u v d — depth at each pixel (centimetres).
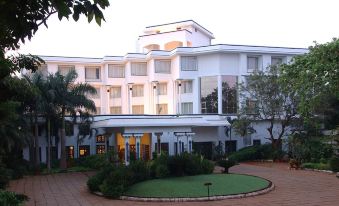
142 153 3722
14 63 1056
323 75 2391
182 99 4141
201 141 3819
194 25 4859
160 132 3238
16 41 476
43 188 2208
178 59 4041
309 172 2692
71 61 4344
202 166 2455
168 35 4781
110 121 3092
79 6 399
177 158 2319
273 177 2447
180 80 4097
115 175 1928
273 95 3425
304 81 2516
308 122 3059
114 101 4550
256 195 1847
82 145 3581
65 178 2634
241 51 3959
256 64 4078
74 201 1812
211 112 3975
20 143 2573
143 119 3186
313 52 2473
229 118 3788
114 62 4450
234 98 3953
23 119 2734
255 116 3484
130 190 1938
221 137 3884
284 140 3550
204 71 4038
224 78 3969
